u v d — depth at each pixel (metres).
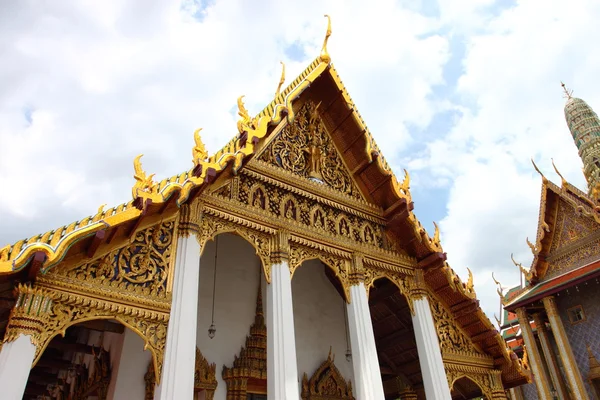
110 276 7.20
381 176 12.39
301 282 14.31
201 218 8.84
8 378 5.56
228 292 12.44
